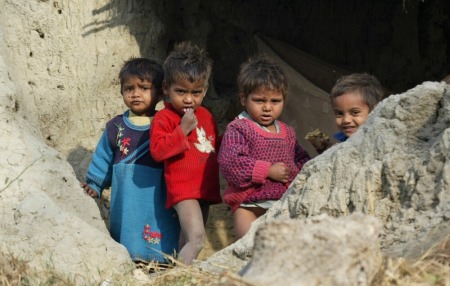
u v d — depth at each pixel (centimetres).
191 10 1257
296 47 1342
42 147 859
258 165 776
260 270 473
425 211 604
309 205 663
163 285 618
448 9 1400
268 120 796
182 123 817
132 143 868
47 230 746
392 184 630
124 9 1136
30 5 1084
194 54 841
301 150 826
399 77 1397
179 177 830
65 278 689
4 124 838
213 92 1273
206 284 565
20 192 792
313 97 1188
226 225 1130
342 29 1377
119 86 1131
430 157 615
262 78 786
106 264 729
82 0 1113
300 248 473
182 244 844
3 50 999
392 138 647
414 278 505
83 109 1112
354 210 642
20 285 657
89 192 882
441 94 646
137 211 859
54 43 1095
